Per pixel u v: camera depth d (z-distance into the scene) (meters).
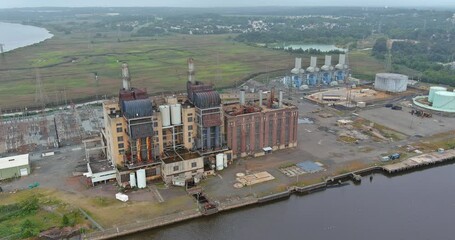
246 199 118.81
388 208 118.69
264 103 165.25
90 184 126.06
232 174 135.50
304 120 198.88
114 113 129.88
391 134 177.75
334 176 135.62
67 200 116.94
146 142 126.69
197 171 131.62
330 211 117.12
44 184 127.12
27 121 196.25
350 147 162.00
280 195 122.69
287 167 141.75
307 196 125.56
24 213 109.56
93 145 160.38
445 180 138.00
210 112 132.88
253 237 104.19
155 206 114.38
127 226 104.38
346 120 197.75
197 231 106.69
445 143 167.00
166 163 126.19
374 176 140.62
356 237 103.81
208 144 137.12
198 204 115.19
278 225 109.75
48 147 159.88
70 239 99.62
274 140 155.50
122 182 124.31
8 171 130.62
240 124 144.38
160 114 130.00
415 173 143.75
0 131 181.25
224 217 113.31
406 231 106.56
